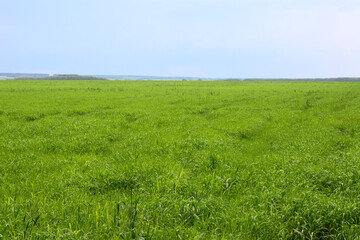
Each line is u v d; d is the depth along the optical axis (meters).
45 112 19.77
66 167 8.66
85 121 15.92
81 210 5.64
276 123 17.58
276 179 7.34
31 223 5.04
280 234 5.15
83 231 4.89
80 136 12.19
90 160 9.55
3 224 4.84
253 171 8.27
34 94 34.53
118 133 13.56
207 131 14.02
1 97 30.03
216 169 8.34
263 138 14.20
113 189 7.18
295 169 8.14
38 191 6.79
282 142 12.80
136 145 11.29
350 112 19.88
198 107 24.22
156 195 6.37
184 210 5.66
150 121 16.86
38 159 9.31
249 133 14.73
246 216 5.48
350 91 42.19
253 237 5.11
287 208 5.63
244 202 6.29
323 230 5.35
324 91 43.22
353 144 11.55
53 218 5.34
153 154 10.07
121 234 4.68
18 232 4.76
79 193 6.64
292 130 15.23
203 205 5.78
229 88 53.97
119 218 5.25
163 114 19.94
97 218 5.24
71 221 5.22
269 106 24.88
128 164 8.48
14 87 48.31
